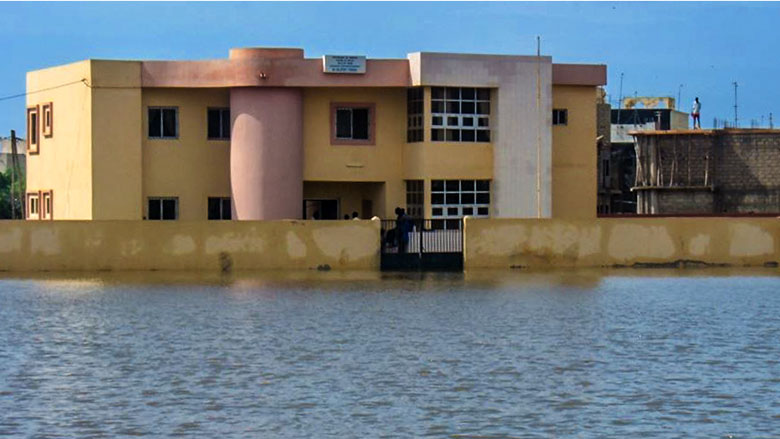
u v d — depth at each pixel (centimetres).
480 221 4403
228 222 4262
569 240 4434
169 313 3219
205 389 2209
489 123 5303
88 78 5256
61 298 3544
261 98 5191
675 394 2152
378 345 2689
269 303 3425
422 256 4378
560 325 2997
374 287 3831
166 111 5316
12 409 2056
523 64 5309
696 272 4312
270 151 5191
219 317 3139
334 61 5172
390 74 5225
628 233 4447
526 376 2322
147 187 5303
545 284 3909
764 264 4503
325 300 3494
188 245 4244
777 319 3105
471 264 4397
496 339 2777
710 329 2934
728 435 1877
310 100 5275
